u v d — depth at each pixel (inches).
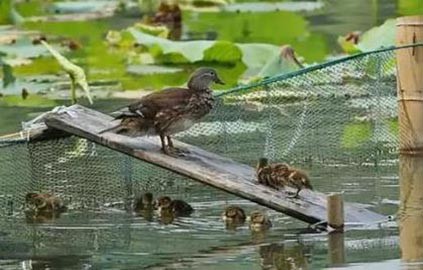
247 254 507.8
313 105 690.2
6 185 613.0
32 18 1213.7
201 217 572.4
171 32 1102.4
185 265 496.1
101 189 612.4
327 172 636.7
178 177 618.5
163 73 900.6
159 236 542.6
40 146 613.9
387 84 690.8
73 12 1256.8
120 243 533.0
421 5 1179.3
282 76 630.5
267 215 569.0
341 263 489.7
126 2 1312.7
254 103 679.1
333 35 1041.5
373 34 908.0
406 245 510.0
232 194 585.9
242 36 1065.5
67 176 615.2
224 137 667.4
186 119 586.6
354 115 689.0
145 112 582.6
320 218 541.6
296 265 489.1
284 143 669.3
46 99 823.7
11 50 1014.4
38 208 591.8
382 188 605.0
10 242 540.7
